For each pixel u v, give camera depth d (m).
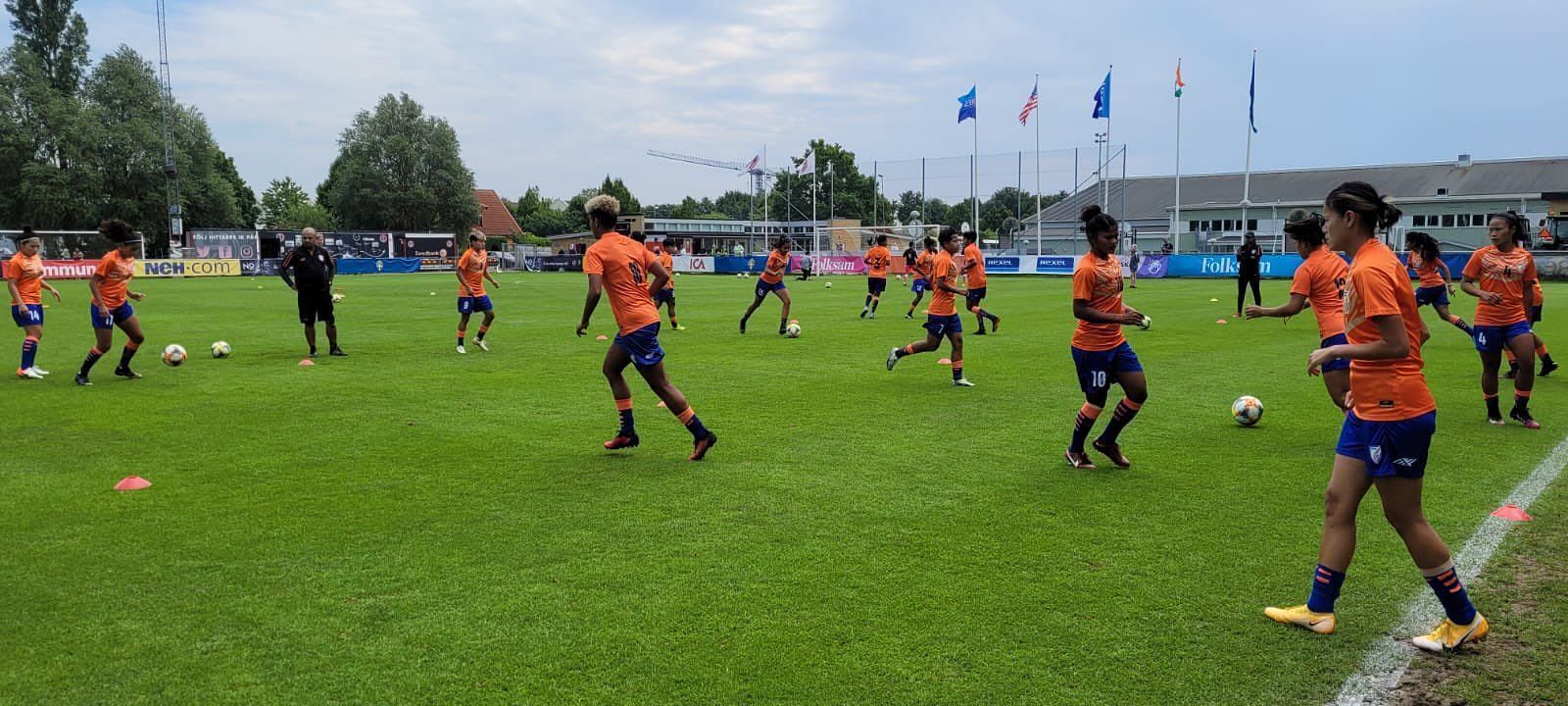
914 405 8.93
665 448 7.07
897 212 56.38
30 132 52.22
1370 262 3.56
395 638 3.69
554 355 12.93
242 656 3.54
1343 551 3.69
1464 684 3.37
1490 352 7.85
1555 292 25.75
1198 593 4.15
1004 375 10.93
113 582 4.27
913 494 5.76
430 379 10.60
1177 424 7.95
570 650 3.59
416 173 68.00
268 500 5.61
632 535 4.95
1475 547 4.78
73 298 25.64
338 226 69.88
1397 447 3.55
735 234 67.06
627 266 6.62
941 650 3.59
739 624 3.83
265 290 30.20
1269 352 12.86
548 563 4.53
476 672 3.42
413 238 56.41
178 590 4.17
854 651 3.58
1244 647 3.63
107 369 11.51
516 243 75.50
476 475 6.24
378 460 6.66
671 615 3.91
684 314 20.58
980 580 4.30
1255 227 57.88
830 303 24.33
